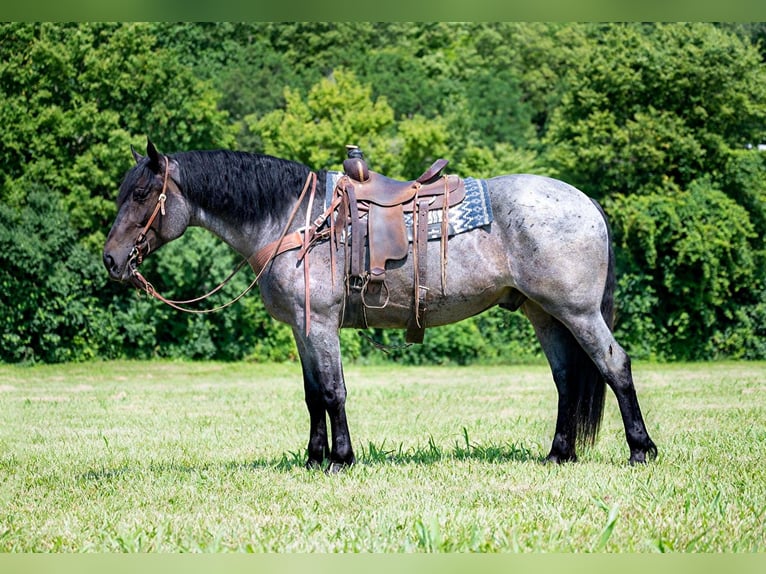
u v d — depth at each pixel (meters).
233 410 11.93
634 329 23.00
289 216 6.19
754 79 25.05
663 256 23.03
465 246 6.09
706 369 19.70
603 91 25.11
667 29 25.81
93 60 22.03
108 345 21.56
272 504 5.35
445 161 6.27
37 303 20.42
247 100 29.16
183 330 21.88
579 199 6.19
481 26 36.34
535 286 6.06
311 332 6.10
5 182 21.56
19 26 21.75
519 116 32.28
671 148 24.48
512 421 9.95
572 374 6.49
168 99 22.92
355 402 12.66
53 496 5.82
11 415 11.44
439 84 32.62
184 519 5.03
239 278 21.77
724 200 23.05
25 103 21.80
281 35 33.22
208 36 32.28
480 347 22.53
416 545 4.42
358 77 31.73
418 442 8.11
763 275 23.59
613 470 6.02
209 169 6.20
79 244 21.02
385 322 6.31
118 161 21.78
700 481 5.62
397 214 6.11
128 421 10.64
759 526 4.67
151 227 6.20
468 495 5.43
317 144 23.97
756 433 8.16
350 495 5.51
